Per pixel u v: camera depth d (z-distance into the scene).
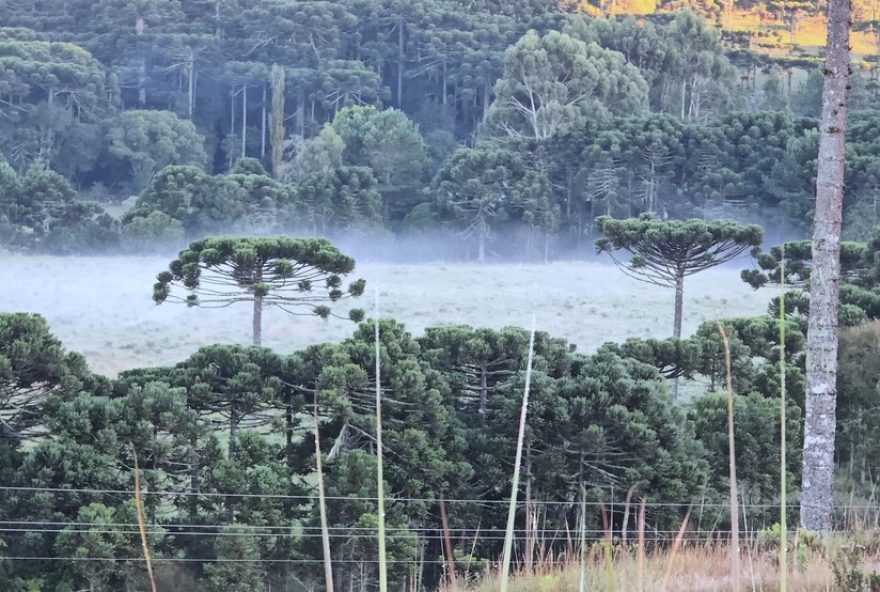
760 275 75.38
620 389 44.31
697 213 170.25
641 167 173.38
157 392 42.81
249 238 71.06
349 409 44.19
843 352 48.34
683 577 14.35
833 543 17.48
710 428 45.81
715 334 53.72
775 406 44.75
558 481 44.69
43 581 38.94
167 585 38.34
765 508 42.06
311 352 47.88
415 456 42.97
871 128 170.38
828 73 27.12
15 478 41.72
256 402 45.88
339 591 39.56
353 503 40.31
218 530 40.69
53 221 160.88
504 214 170.25
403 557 37.38
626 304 119.56
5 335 46.06
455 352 50.59
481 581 19.14
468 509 43.25
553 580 13.69
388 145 193.88
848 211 150.50
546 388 44.72
